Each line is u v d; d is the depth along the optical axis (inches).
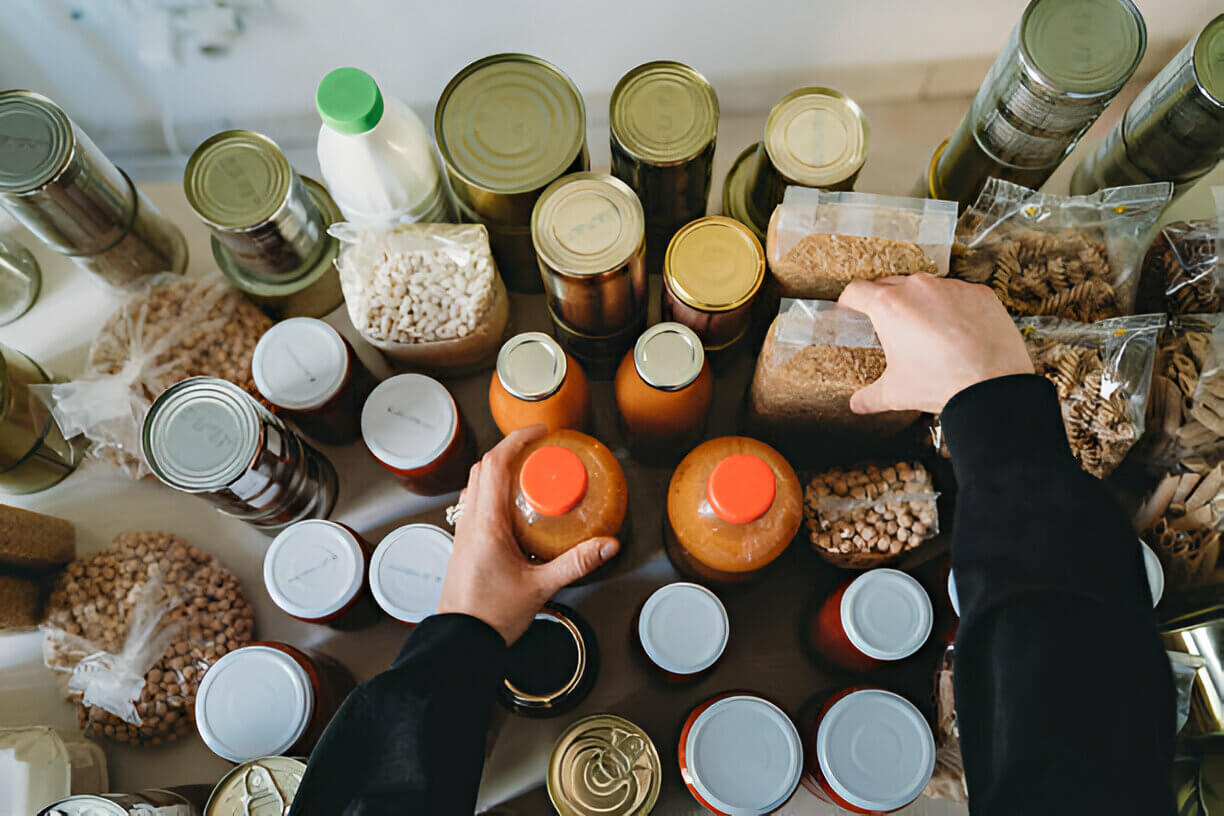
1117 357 32.6
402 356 36.3
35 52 38.8
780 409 34.4
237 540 38.2
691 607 32.4
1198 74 31.5
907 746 30.7
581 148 34.0
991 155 34.9
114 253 37.6
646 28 39.9
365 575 34.7
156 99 41.7
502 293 36.7
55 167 32.5
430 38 39.6
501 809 34.3
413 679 22.4
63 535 37.1
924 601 31.8
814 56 41.8
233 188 34.1
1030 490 21.2
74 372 40.2
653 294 41.8
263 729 31.2
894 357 27.8
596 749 30.8
